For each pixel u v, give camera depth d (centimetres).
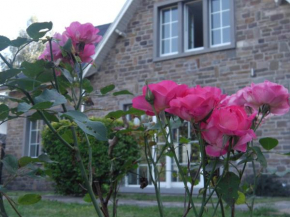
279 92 109
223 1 926
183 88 99
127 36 1020
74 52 128
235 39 866
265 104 111
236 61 859
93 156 693
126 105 982
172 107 96
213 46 912
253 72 831
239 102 117
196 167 150
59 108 577
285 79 798
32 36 115
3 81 110
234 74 856
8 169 117
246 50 852
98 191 134
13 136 1170
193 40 982
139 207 545
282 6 828
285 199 664
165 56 951
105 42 1012
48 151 802
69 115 101
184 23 966
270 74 816
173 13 995
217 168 113
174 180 889
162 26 1001
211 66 887
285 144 760
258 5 855
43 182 1089
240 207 522
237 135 93
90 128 102
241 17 870
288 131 761
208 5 928
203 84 889
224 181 103
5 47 113
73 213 498
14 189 1124
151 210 513
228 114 93
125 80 1000
